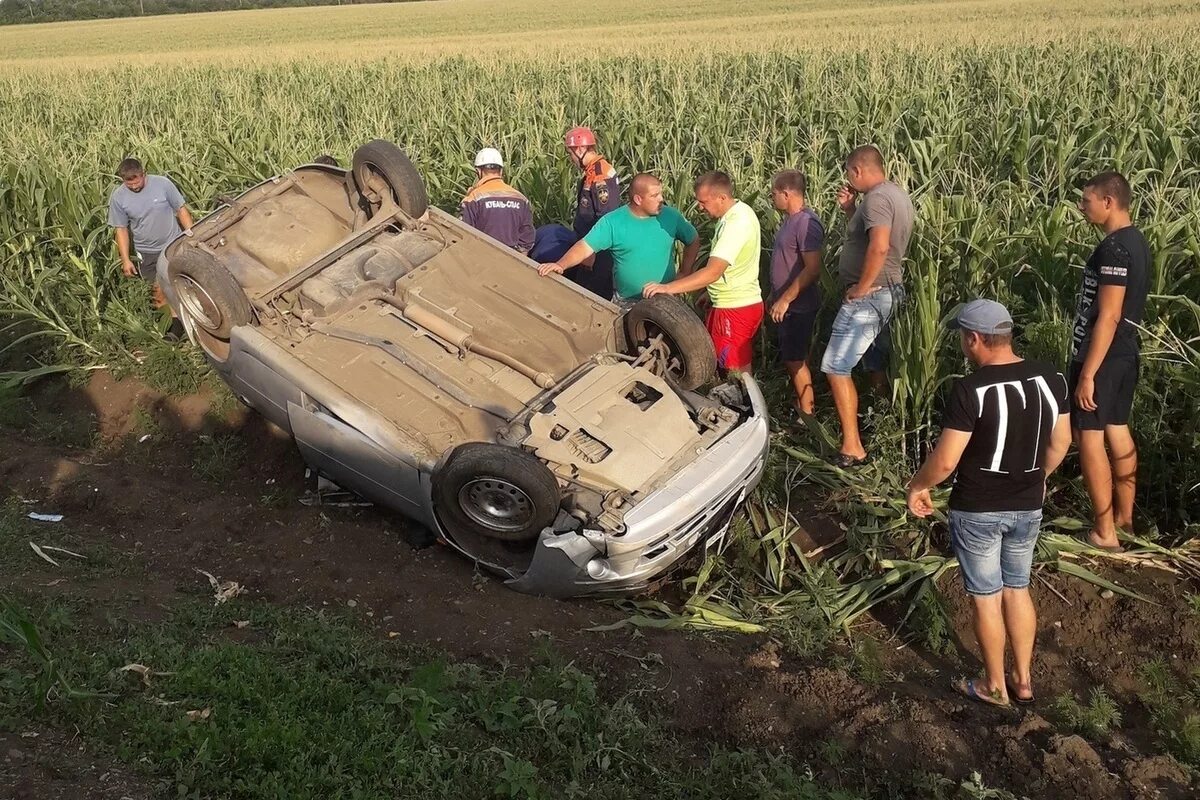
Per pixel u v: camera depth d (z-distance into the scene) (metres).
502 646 4.64
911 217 5.93
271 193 7.39
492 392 5.58
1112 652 4.87
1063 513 5.86
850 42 23.28
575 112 14.95
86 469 6.54
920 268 6.59
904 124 12.73
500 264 6.62
